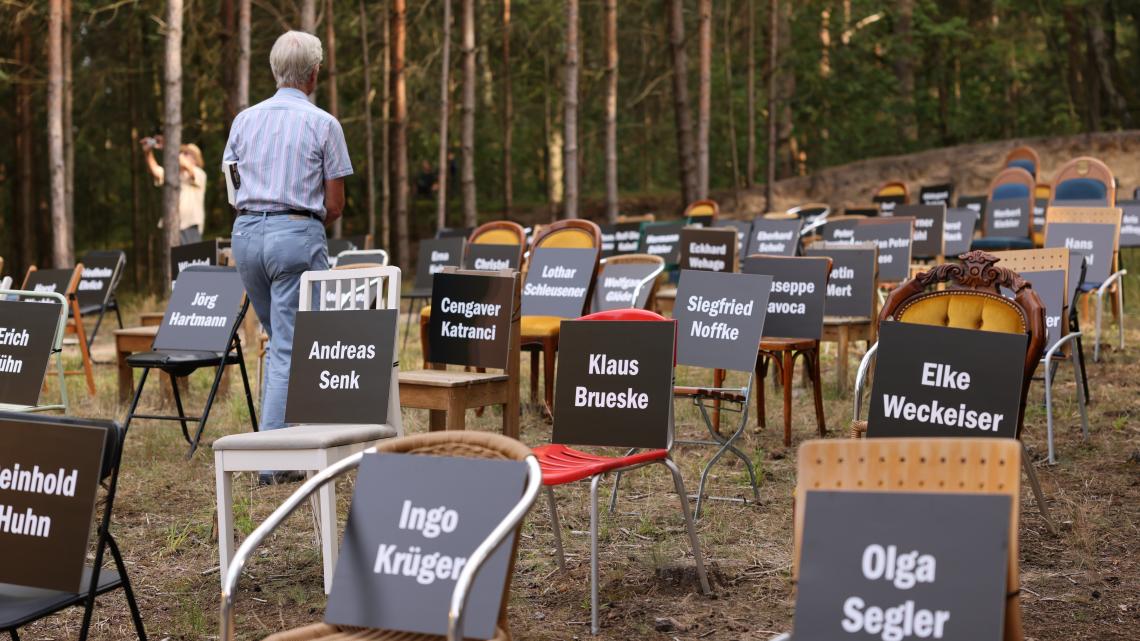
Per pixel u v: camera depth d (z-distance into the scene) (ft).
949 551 7.34
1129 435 21.68
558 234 27.45
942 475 8.14
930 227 35.83
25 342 18.34
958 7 97.45
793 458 20.88
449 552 8.78
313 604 14.15
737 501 18.04
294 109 18.42
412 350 35.24
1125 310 37.35
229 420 25.23
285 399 18.08
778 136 89.30
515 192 102.68
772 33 73.67
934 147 98.27
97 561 9.91
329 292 17.78
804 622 7.55
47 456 9.64
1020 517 16.93
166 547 16.58
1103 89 86.12
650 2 86.17
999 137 99.25
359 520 9.16
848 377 27.71
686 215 52.80
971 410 12.87
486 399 19.38
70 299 29.45
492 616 8.38
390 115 76.18
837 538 7.63
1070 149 75.56
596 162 99.19
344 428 14.73
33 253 85.30
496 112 88.69
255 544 9.07
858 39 89.92
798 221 32.32
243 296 22.44
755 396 26.23
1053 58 94.89
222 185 83.76
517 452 8.97
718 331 19.54
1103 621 12.91
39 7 60.13
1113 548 15.43
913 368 13.17
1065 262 20.84
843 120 90.89
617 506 18.07
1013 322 14.15
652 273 26.21
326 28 67.67
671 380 14.16
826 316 26.08
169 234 43.34
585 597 14.14
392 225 85.40
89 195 88.89
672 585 14.47
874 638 7.38
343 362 15.81
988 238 42.06
